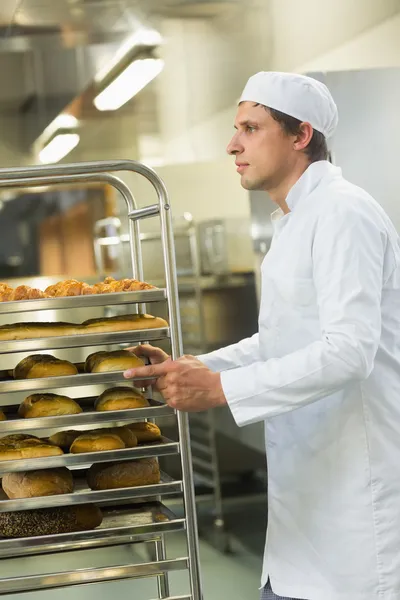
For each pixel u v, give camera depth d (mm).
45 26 4133
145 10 4055
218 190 4426
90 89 4410
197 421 4387
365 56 4512
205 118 4531
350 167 3012
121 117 4469
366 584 1720
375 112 3027
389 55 4504
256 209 4164
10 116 4375
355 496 1726
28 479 1696
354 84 3021
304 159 1826
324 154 1854
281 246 1807
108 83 4418
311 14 4395
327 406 1758
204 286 4398
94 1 3916
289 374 1652
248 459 4410
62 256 4371
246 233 4438
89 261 4387
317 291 1710
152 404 1888
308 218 1764
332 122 1862
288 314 1773
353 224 1689
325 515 1749
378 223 1736
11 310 1649
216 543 4195
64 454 1691
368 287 1661
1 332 1688
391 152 3037
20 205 4332
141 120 4484
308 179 1802
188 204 4422
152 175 1720
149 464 1793
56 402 1740
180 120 4516
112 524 1770
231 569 3822
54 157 4430
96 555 3760
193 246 4387
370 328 1647
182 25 4293
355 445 1733
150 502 1972
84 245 4375
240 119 1835
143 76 4445
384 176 3029
